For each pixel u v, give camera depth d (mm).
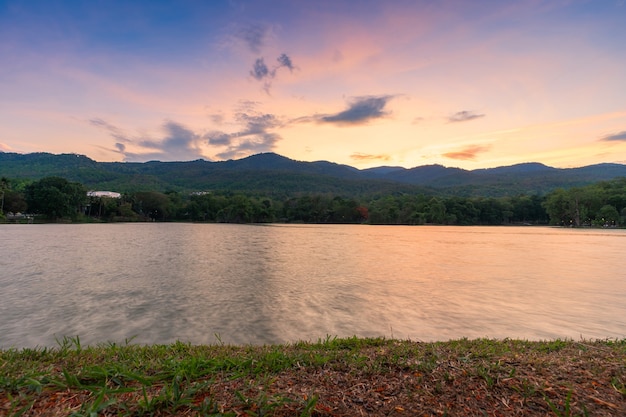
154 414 3621
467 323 11789
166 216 155125
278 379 4594
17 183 151625
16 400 3742
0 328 10930
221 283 18797
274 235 67938
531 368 4910
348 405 3906
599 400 3949
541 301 14984
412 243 50812
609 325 11578
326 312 13109
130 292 16328
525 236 71500
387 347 6578
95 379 4457
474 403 3980
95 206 135000
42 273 21500
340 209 157875
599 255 34875
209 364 5059
